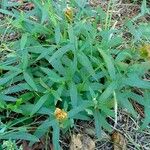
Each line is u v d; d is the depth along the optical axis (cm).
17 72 46
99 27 53
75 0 53
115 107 44
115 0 59
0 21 55
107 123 44
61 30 50
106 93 44
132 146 46
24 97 46
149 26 50
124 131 47
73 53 48
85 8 56
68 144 45
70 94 45
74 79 47
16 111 45
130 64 48
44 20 50
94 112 45
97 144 46
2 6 56
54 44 50
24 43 47
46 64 49
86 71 47
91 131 46
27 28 50
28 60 49
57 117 41
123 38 53
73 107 44
